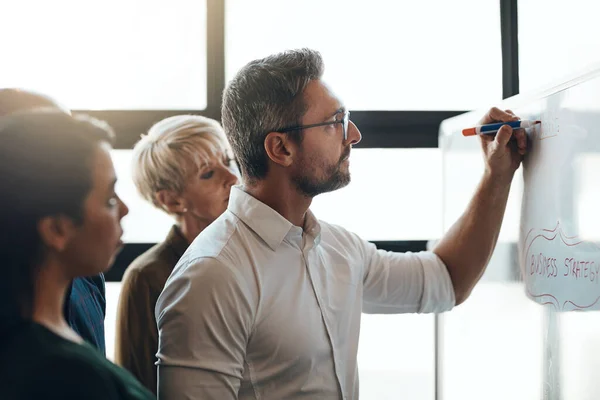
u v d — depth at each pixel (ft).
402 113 7.02
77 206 2.39
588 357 3.59
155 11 6.98
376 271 4.62
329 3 7.09
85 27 6.93
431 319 7.24
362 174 7.18
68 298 3.70
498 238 4.78
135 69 6.98
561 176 3.89
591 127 3.58
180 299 3.71
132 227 6.92
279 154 3.99
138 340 5.60
